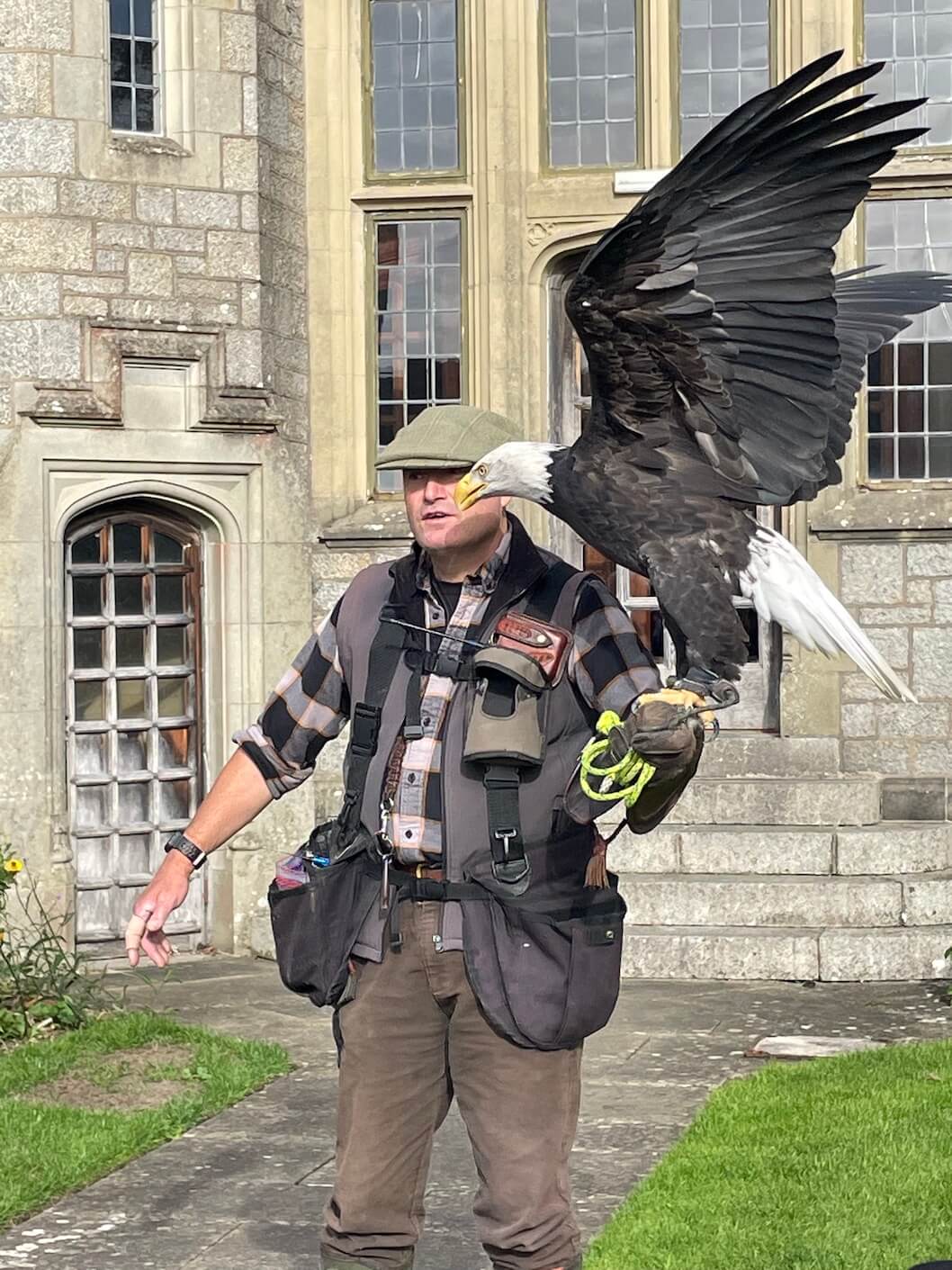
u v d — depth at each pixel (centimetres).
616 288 294
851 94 1042
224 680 1011
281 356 1027
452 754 366
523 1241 357
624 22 1058
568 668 366
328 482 1061
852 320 368
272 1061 721
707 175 278
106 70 960
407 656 375
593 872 369
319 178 1060
